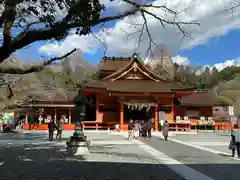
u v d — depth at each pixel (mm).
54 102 44438
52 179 9273
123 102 35750
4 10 6004
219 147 19812
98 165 11953
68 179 9281
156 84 40125
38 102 43781
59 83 47094
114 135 30547
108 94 38312
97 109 38781
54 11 7156
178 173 10375
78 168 11227
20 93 28562
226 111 47594
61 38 6734
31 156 14648
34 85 36344
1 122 36094
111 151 16812
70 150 15148
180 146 20062
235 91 74688
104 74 50156
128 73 41469
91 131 35875
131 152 16453
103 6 6945
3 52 5969
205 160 13594
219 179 9430
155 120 36156
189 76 97750
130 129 25297
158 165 12102
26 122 42906
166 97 38875
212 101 47031
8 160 13305
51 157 14281
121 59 52500
